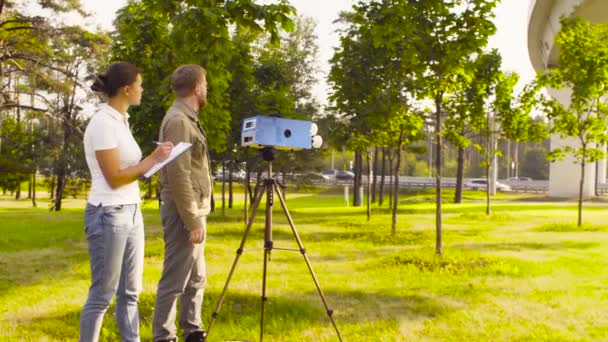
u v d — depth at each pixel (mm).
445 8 11297
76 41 31281
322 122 33344
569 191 51406
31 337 5996
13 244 15352
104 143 3803
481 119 26281
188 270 4645
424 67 11945
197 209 4438
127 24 13336
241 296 7969
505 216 26156
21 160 35250
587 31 20547
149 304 7328
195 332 4945
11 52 32844
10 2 31531
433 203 41844
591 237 17875
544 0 33438
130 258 3975
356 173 39219
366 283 9602
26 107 32688
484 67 24625
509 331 6543
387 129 20938
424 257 11945
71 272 10625
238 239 16781
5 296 8258
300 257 13188
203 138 4629
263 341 5980
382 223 23375
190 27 8664
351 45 19391
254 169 25344
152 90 17281
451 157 115812
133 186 4000
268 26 8797
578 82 20656
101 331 5938
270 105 23312
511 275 10461
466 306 7828
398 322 6902
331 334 6297
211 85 9227
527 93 27078
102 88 3926
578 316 7312
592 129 21359
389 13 11523
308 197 53812
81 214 31531
